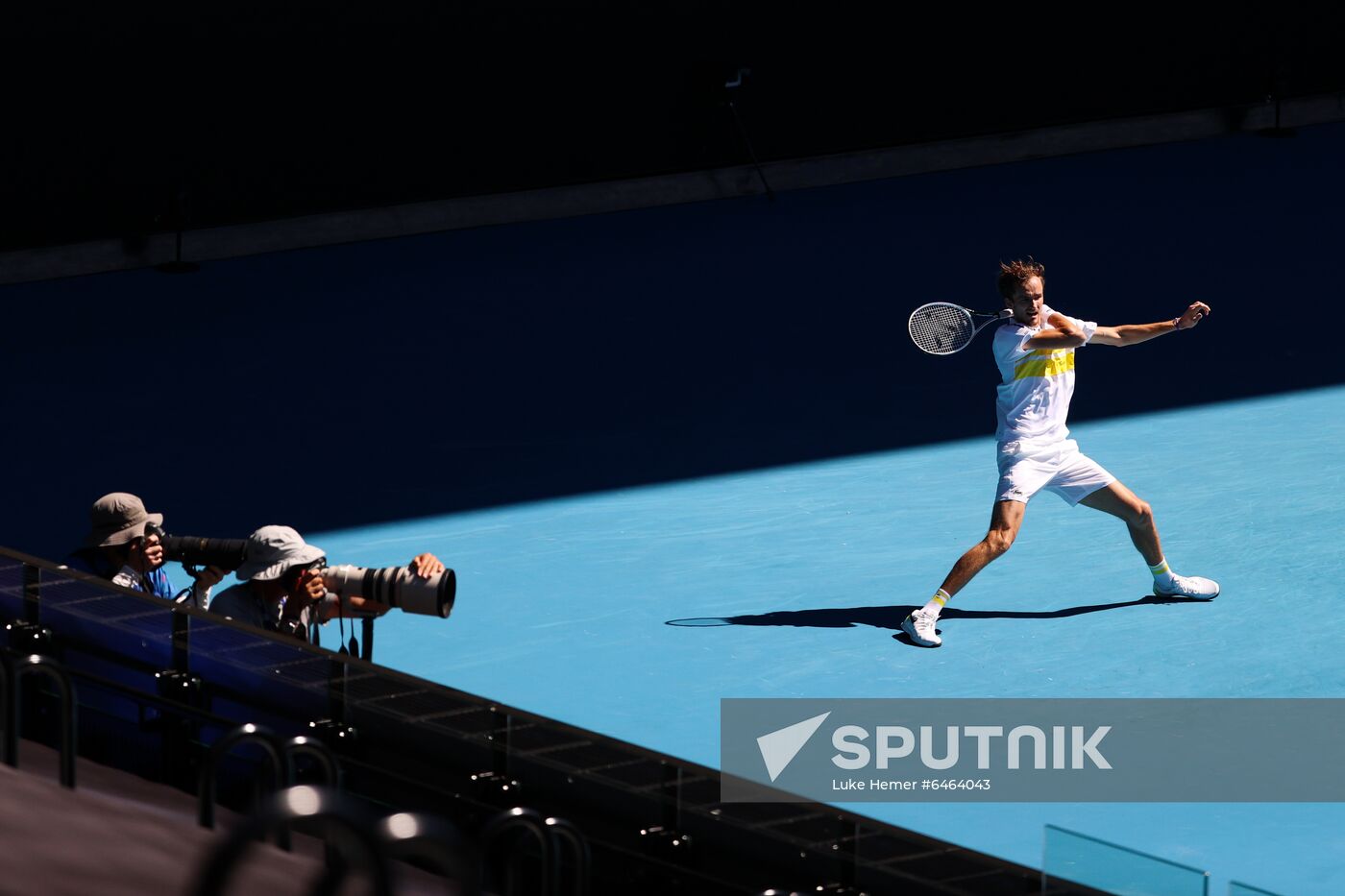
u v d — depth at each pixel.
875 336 24.22
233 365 22.50
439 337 23.95
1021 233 29.59
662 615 14.96
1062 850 6.99
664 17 31.41
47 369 22.09
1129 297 25.86
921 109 34.16
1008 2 34.53
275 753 7.04
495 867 7.97
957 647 14.23
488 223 30.39
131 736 8.86
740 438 20.19
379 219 29.50
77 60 26.50
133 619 9.01
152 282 26.56
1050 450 14.50
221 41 27.67
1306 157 35.28
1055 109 35.50
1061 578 15.81
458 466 19.08
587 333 24.25
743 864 7.75
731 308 25.52
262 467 18.88
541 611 15.04
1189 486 18.20
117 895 5.86
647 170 31.92
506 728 8.12
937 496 18.14
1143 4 35.81
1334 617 14.81
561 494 18.28
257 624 10.67
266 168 28.48
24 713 9.12
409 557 16.39
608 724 12.80
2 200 26.34
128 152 27.16
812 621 14.80
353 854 4.28
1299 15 37.53
